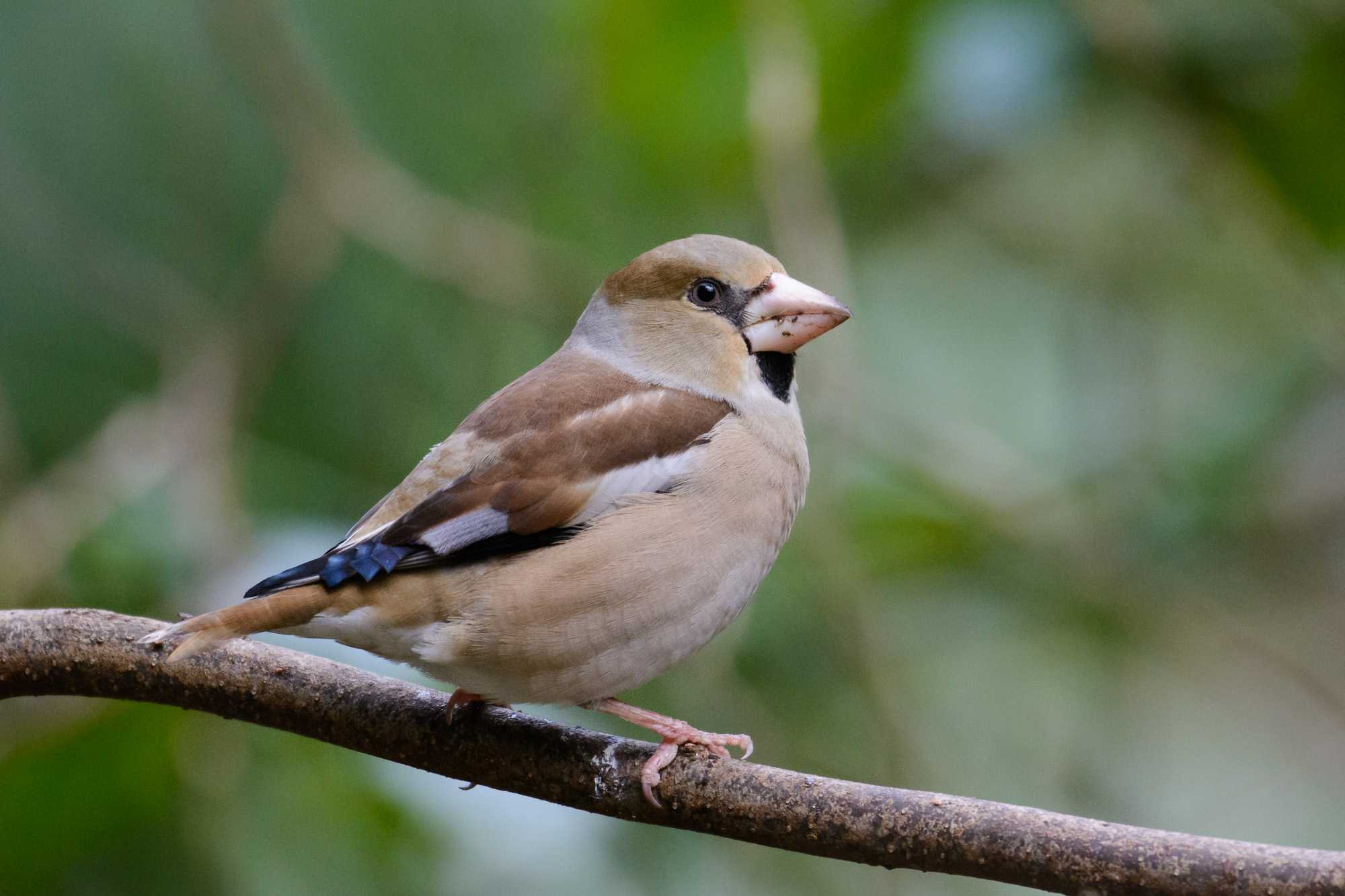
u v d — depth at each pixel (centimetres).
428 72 1279
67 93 1215
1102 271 1247
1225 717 1295
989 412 1332
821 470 1112
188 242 1231
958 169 1276
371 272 1234
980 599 1238
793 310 816
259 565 956
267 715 705
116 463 1019
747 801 643
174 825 898
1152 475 1176
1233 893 559
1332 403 1263
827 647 1134
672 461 747
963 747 1215
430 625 693
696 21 1144
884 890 1016
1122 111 1212
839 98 1159
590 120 1298
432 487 725
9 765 823
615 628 716
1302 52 1108
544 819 880
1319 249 1141
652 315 827
